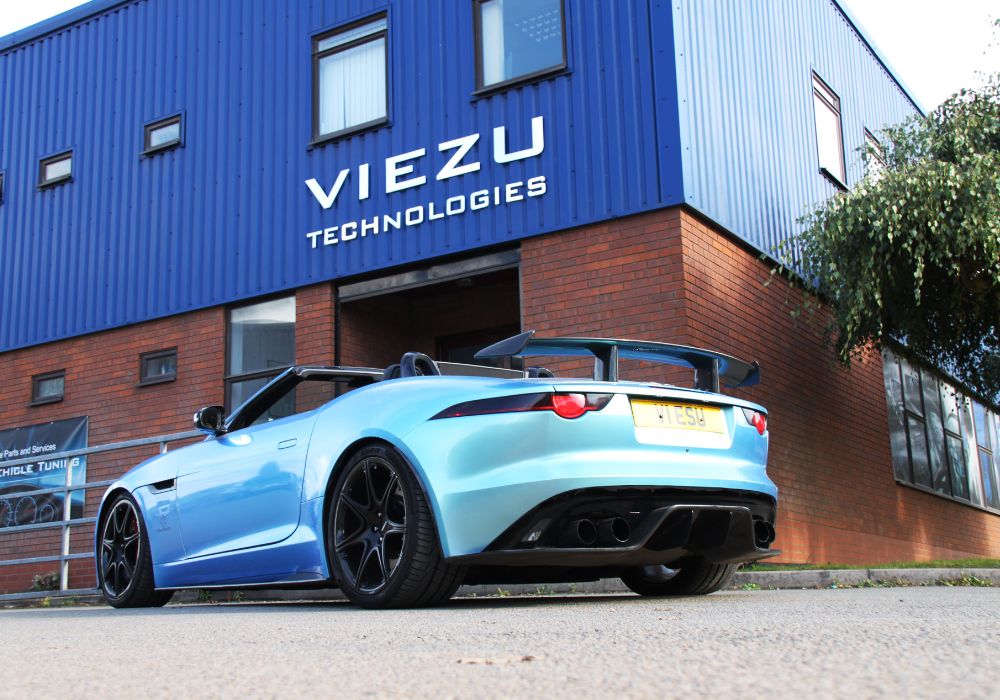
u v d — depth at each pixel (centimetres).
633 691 147
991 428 1559
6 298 1136
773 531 396
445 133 872
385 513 365
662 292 751
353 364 928
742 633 220
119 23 1116
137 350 1031
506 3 864
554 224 803
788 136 976
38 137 1152
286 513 412
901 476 1144
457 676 168
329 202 928
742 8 919
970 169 816
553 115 819
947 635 206
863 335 898
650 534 342
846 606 333
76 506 1024
